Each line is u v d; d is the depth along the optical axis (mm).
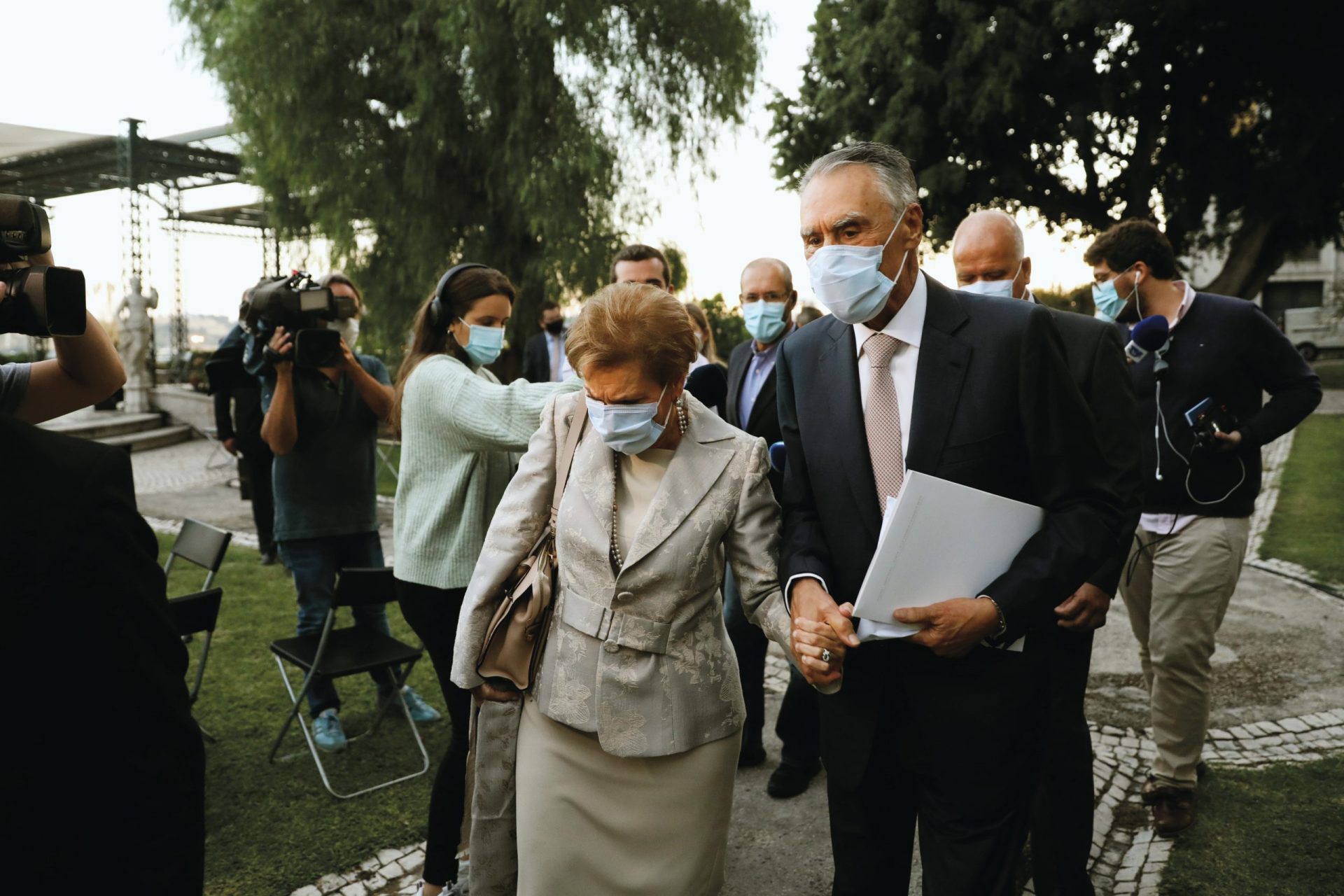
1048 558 1644
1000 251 2615
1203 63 15422
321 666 3330
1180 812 2930
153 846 995
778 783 3281
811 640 1657
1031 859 2381
